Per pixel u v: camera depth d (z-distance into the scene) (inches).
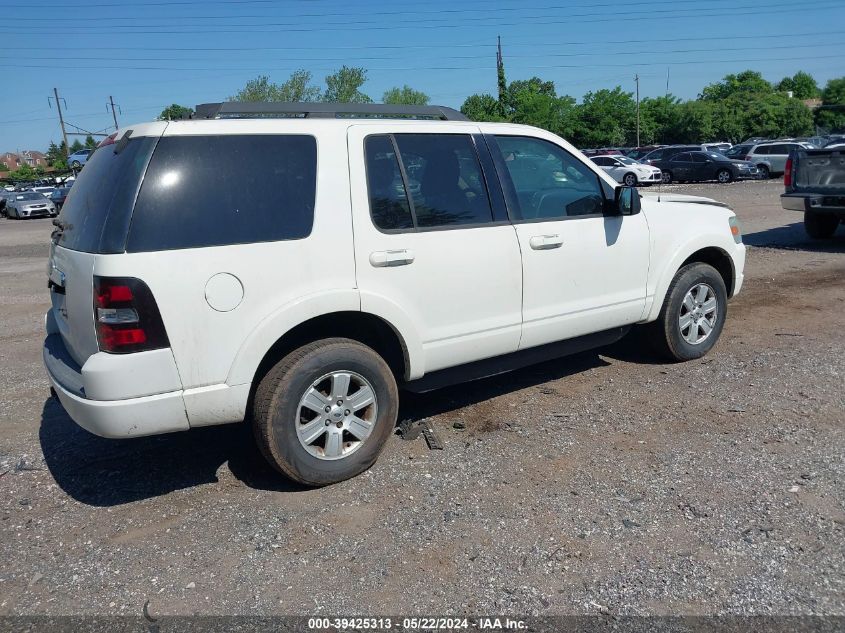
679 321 218.4
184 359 136.0
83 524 143.9
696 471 154.5
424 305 163.3
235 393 141.9
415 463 163.8
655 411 187.8
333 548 131.6
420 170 165.5
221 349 139.3
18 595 121.3
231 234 139.9
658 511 139.5
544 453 166.1
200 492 155.2
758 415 182.4
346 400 154.4
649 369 220.7
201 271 136.0
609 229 195.6
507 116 1476.4
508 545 130.2
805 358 225.5
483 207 174.1
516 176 183.5
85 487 159.9
